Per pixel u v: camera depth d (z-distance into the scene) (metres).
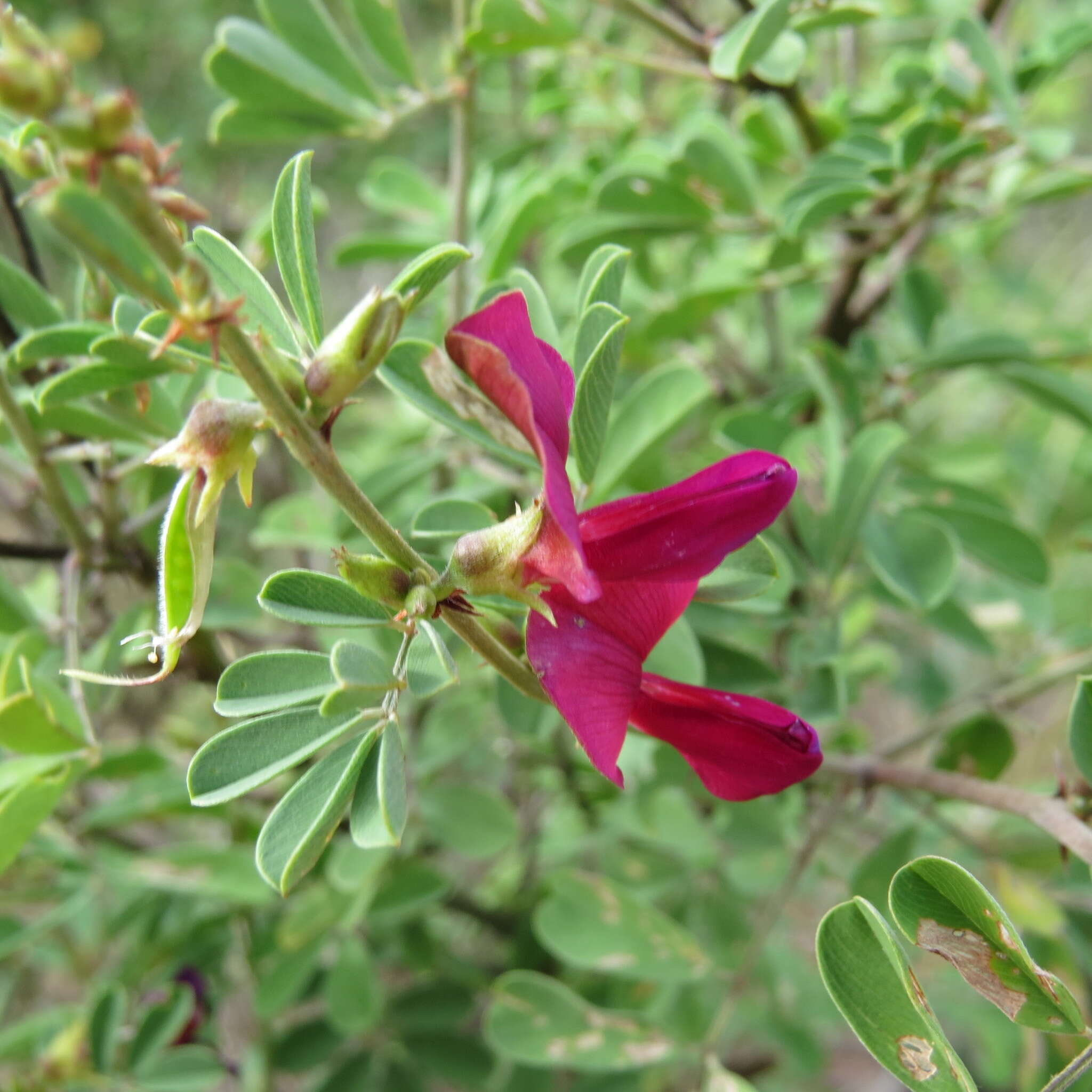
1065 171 0.16
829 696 0.12
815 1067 0.18
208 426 0.06
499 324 0.07
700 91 0.22
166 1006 0.14
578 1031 0.13
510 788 0.20
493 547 0.07
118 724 0.19
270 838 0.07
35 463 0.11
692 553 0.07
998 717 0.13
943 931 0.07
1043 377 0.15
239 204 0.31
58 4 0.27
